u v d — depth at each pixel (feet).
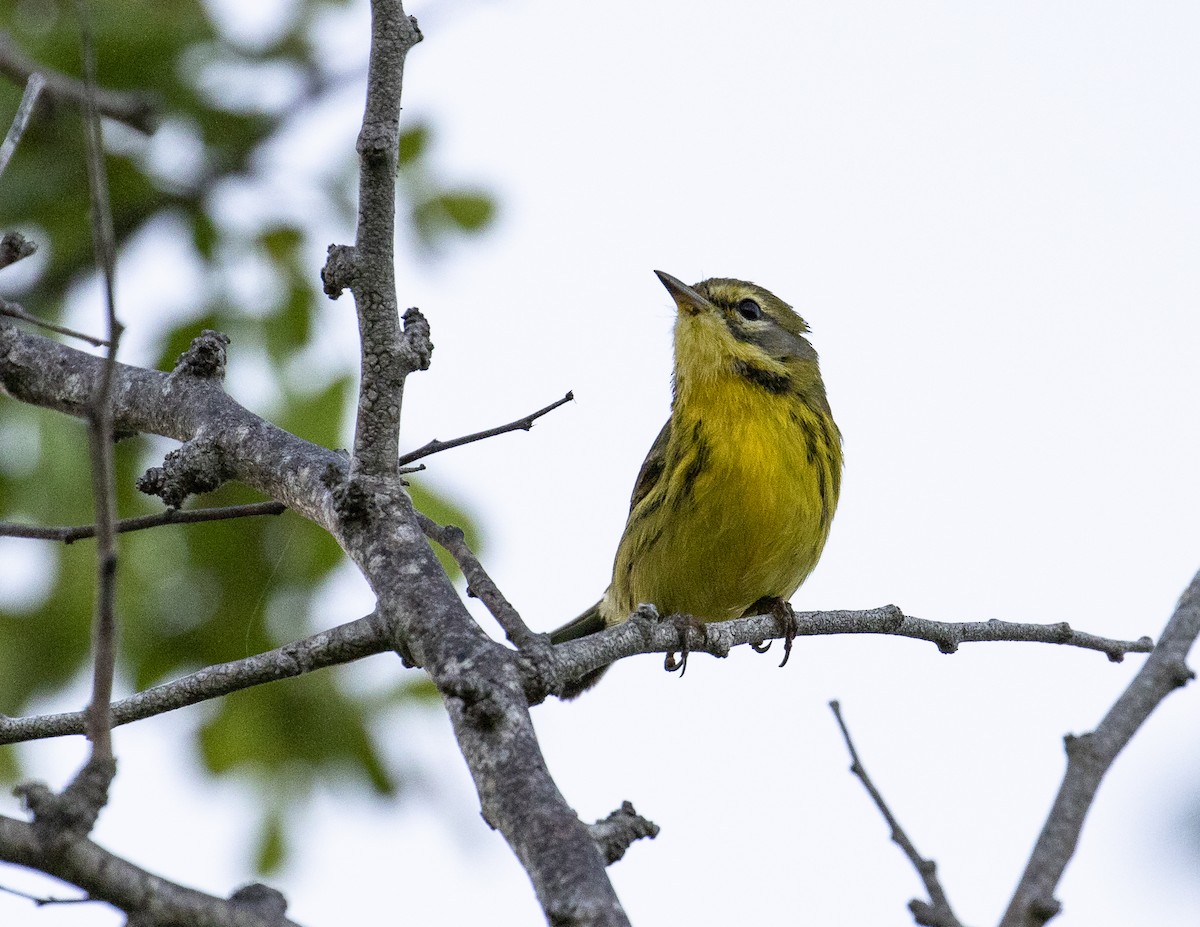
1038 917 15.83
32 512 41.06
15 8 42.75
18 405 41.42
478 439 27.17
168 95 41.70
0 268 26.23
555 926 17.11
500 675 20.49
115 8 41.86
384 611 22.02
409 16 21.91
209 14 42.75
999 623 30.14
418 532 22.95
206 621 40.96
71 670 41.57
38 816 16.70
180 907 16.84
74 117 40.93
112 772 17.16
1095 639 30.35
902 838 17.70
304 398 40.83
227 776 41.73
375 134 21.57
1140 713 18.33
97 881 16.66
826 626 29.89
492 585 23.17
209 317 41.32
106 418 16.99
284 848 41.32
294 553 40.78
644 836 19.48
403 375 22.89
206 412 27.04
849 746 18.95
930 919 16.34
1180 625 19.62
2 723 22.86
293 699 41.83
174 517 26.13
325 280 22.36
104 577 17.08
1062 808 17.06
